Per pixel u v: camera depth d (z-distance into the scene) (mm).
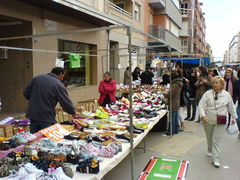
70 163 2693
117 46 14047
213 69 10727
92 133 3793
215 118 4453
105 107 5824
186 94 7168
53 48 8312
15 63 7508
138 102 7117
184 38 37031
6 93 7672
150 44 18875
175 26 27156
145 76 11930
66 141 3400
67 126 4066
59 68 4094
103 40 12039
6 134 4164
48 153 2699
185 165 4570
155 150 5441
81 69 10938
